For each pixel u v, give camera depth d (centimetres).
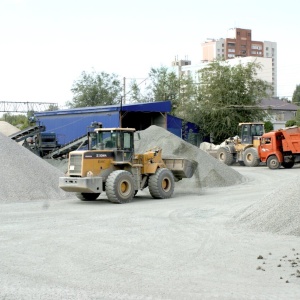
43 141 3988
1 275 898
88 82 7475
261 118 5809
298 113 7025
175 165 2220
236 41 16938
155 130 3098
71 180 1939
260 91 5891
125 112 4178
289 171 3484
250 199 2008
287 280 861
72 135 4494
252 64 5962
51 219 1534
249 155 4038
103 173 1977
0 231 1330
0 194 1973
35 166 2216
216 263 988
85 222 1477
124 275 897
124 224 1439
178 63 13250
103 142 2041
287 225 1302
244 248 1121
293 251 1087
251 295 778
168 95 6912
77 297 769
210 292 794
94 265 969
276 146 3697
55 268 946
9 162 2147
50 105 6519
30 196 2036
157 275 898
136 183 2061
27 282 852
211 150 4462
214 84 5800
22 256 1045
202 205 1848
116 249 1111
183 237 1247
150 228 1373
